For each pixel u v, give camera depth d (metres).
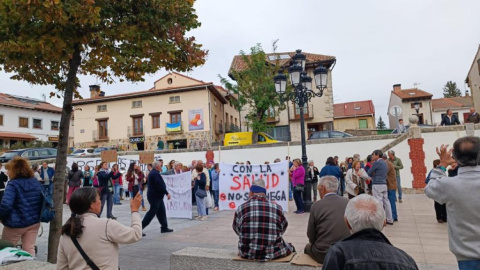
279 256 4.19
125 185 20.92
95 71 6.98
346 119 50.38
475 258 2.61
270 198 10.68
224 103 41.75
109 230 3.01
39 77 6.73
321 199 4.09
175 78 38.16
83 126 37.75
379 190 8.63
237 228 4.42
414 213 10.36
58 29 5.23
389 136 18.42
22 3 4.54
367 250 1.87
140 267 5.46
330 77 36.72
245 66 31.98
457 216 2.70
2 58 5.80
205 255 4.52
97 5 5.57
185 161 22.47
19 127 43.50
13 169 4.81
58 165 5.77
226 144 25.52
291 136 36.59
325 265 1.92
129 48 5.89
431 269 5.01
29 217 4.77
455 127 16.11
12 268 3.91
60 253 3.04
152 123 35.75
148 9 6.01
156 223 10.00
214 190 13.29
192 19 6.46
